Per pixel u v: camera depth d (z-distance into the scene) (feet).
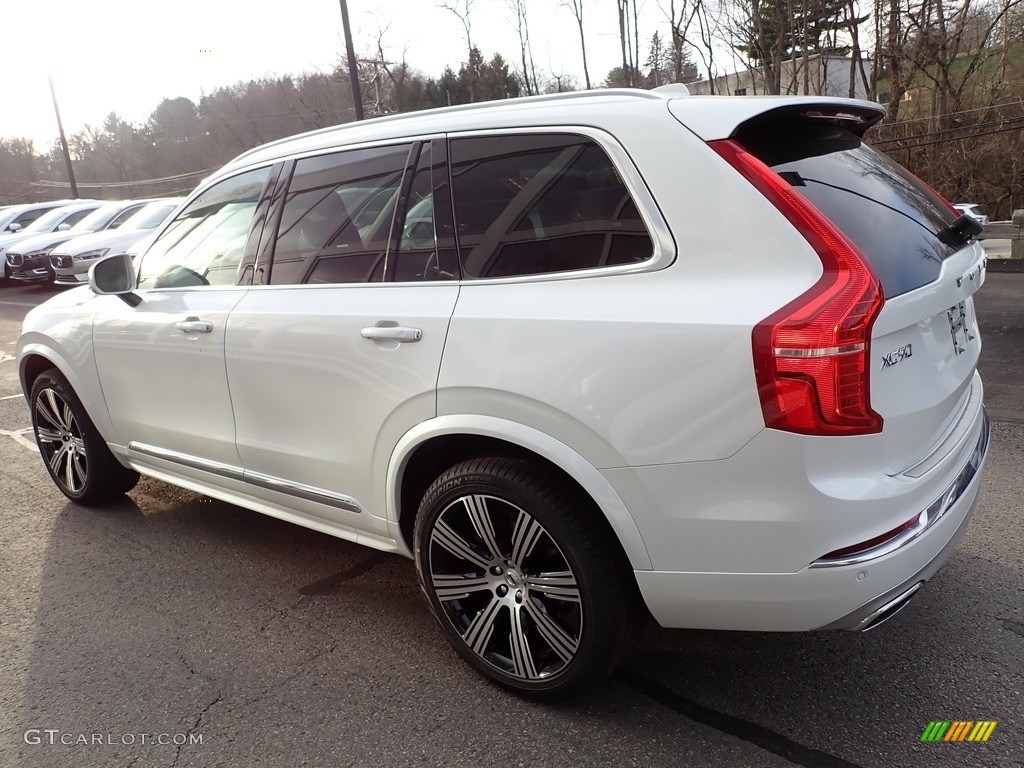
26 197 211.41
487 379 7.82
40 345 14.19
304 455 9.98
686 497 6.98
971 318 9.19
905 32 63.10
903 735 7.70
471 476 8.18
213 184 11.84
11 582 11.97
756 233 6.79
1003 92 60.29
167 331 11.43
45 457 15.23
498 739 7.99
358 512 9.63
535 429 7.64
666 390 6.90
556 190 7.95
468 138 8.74
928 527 7.16
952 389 7.89
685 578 7.22
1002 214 56.90
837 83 83.66
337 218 9.80
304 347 9.55
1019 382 18.42
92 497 14.56
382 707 8.61
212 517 14.16
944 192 58.59
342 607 10.80
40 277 54.29
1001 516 12.01
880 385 6.79
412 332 8.45
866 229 7.23
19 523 14.28
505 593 8.39
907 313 6.95
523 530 7.98
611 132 7.65
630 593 7.76
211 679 9.28
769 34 74.33
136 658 9.79
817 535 6.63
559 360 7.43
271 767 7.80
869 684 8.49
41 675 9.53
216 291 11.10
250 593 11.31
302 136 10.80
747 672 8.85
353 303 9.20
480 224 8.43
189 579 11.80
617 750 7.73
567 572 7.82
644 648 9.43
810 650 9.18
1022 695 8.14
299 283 10.02
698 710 8.25
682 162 7.19
